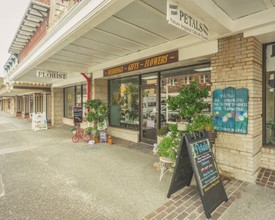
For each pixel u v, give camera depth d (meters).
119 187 3.56
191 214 2.72
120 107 8.13
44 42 5.30
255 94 3.77
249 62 3.68
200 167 2.81
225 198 2.99
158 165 4.47
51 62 7.09
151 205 2.96
